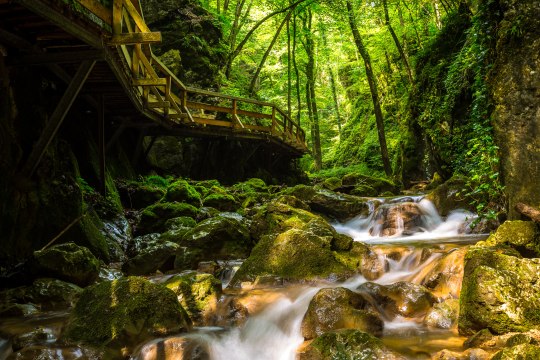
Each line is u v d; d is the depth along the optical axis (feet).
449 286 18.03
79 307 16.67
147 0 64.34
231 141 58.39
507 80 20.20
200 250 27.14
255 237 29.76
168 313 16.22
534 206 19.19
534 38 19.15
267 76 93.91
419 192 47.21
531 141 19.36
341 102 116.98
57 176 25.36
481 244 18.89
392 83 78.28
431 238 29.25
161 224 33.06
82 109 35.81
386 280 21.09
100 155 32.45
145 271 25.89
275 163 66.59
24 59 22.34
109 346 14.82
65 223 25.09
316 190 40.40
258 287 21.31
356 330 13.71
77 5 19.69
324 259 22.12
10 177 21.66
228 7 81.25
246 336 16.74
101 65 26.17
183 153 54.24
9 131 21.59
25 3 16.69
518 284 14.14
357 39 63.62
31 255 22.20
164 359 14.74
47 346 14.69
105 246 27.68
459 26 48.11
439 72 47.19
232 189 47.44
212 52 66.44
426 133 47.32
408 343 14.49
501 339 13.12
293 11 69.77
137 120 40.42
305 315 16.34
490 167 24.26
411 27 67.77
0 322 17.89
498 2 21.17
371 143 79.66
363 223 36.96
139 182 41.24
